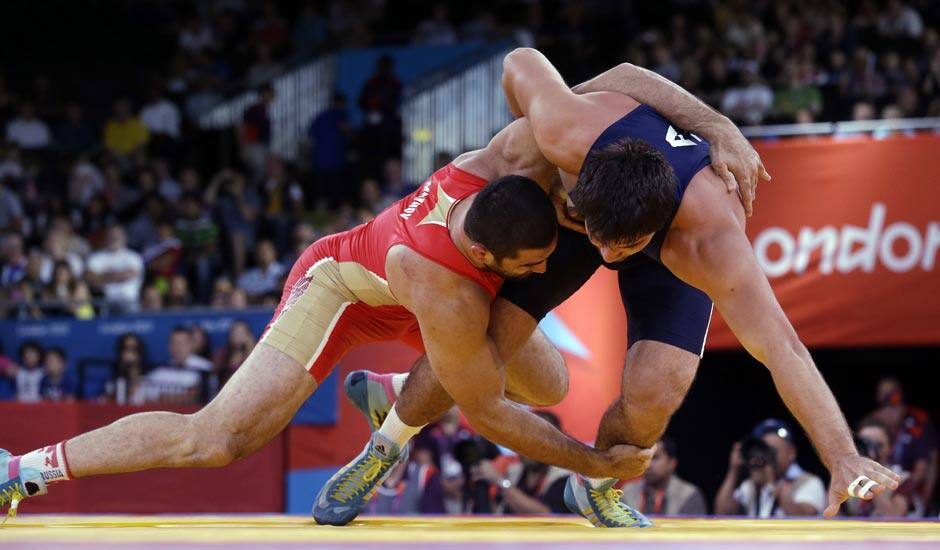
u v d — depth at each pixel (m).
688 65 20.58
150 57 27.72
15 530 5.32
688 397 16.88
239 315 13.90
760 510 10.88
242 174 22.84
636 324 6.25
